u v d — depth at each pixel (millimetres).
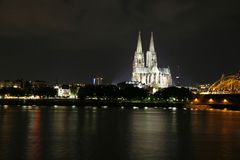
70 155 102875
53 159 97875
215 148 115312
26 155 102312
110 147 116062
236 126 186000
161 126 184875
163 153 106750
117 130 163875
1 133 149750
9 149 111062
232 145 121375
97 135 145375
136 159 98812
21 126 179000
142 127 179000
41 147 115125
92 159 98438
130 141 129125
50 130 161750
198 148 115312
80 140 131000
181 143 125312
